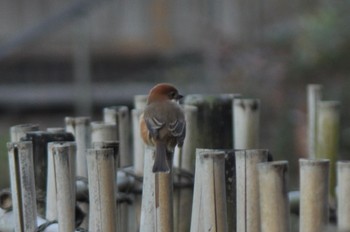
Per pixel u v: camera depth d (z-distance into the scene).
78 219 6.81
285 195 5.26
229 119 7.30
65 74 22.58
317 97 8.12
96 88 22.47
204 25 22.06
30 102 22.45
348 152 17.03
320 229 5.31
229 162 5.99
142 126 6.96
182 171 7.02
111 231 5.75
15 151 5.96
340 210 5.38
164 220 5.75
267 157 5.71
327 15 18.38
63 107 22.59
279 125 18.19
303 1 20.33
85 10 18.69
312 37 18.39
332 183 7.75
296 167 17.33
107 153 5.72
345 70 18.33
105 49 22.81
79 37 21.45
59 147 5.78
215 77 20.09
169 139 6.82
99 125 7.05
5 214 6.48
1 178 13.56
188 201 7.03
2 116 22.52
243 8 21.64
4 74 22.42
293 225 9.61
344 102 17.91
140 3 22.95
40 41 21.95
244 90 19.03
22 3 22.94
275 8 21.16
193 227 5.75
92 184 5.75
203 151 5.57
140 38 22.94
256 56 19.42
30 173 5.96
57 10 22.92
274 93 18.67
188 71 21.08
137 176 7.15
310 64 18.39
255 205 5.66
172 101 7.12
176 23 22.70
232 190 6.00
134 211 7.57
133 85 22.58
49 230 6.05
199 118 7.19
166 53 22.55
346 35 18.22
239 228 5.73
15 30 22.97
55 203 6.15
